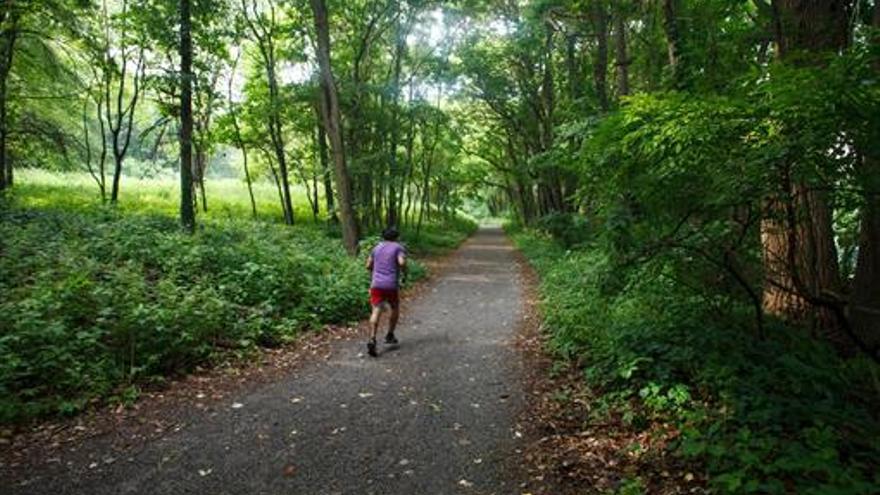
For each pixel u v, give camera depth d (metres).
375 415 5.87
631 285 7.15
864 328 6.89
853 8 7.22
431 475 4.51
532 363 7.88
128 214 18.78
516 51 26.61
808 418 4.69
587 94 19.28
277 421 5.68
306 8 22.34
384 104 25.33
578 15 19.06
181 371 7.12
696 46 10.13
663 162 5.36
